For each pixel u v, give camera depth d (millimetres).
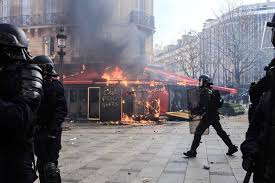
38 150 4500
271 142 2338
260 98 2588
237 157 9117
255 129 2631
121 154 9867
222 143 12008
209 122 9117
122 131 16797
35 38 35656
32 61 2373
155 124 20812
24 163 2260
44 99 4426
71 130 17547
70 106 24297
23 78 2230
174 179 6758
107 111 22984
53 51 34812
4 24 2369
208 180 6656
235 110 29844
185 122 22359
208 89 9102
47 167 4434
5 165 2178
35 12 35625
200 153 9820
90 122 22688
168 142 12414
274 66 2430
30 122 2184
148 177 6957
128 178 6891
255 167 2529
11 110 2076
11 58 2271
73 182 6609
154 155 9602
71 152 10344
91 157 9414
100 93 23266
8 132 2117
